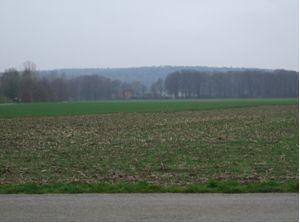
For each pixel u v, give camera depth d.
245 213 8.91
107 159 20.94
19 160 20.94
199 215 8.80
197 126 39.16
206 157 21.34
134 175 16.12
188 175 16.06
